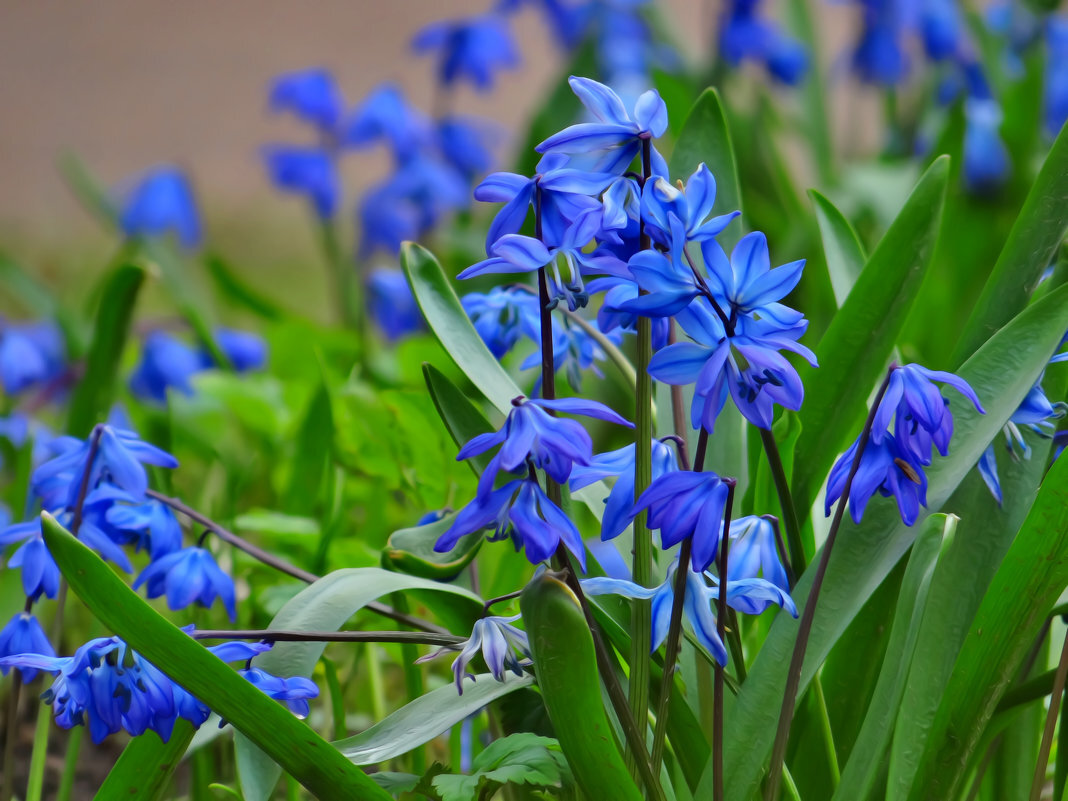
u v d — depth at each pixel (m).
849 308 1.01
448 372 1.52
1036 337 0.98
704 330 0.92
